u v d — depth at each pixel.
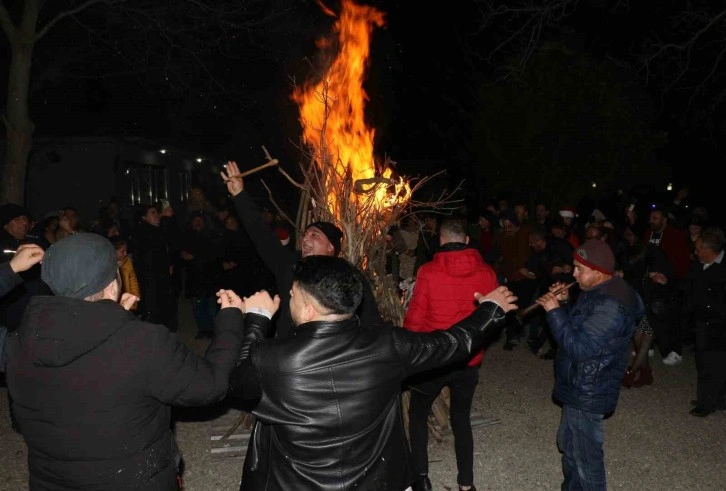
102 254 2.15
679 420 5.80
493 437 5.40
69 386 2.04
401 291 5.84
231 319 2.37
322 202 4.90
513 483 4.59
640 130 11.78
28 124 10.91
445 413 5.39
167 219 9.57
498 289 2.59
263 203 18.61
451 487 4.54
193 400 2.13
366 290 3.63
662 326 7.46
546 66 11.65
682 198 10.77
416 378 4.06
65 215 7.75
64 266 2.09
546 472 4.75
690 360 7.82
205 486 4.52
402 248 7.34
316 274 2.23
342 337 2.22
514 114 11.87
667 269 7.06
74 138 14.96
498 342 8.73
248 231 4.15
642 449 5.18
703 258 5.82
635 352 6.86
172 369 2.11
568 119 11.58
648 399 6.38
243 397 2.26
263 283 8.43
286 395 2.17
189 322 10.23
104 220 10.36
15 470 4.75
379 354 2.24
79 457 2.06
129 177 16.66
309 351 2.19
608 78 11.62
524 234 8.18
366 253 5.02
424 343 2.35
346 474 2.16
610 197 11.70
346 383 2.18
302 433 2.17
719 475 4.73
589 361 3.36
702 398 5.90
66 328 2.02
